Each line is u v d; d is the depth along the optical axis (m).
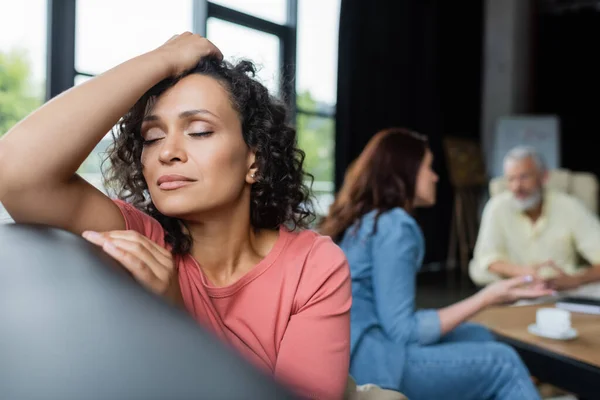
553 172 3.48
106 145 0.82
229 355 0.16
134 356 0.14
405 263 1.47
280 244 0.76
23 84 2.99
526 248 2.72
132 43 3.37
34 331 0.15
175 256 0.74
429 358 1.41
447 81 6.14
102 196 0.68
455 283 5.24
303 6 4.60
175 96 0.67
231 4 4.08
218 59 0.72
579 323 1.68
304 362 0.72
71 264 0.23
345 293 0.77
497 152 6.54
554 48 7.21
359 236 1.54
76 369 0.14
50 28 3.06
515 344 1.50
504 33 6.66
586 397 1.28
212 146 0.67
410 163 1.59
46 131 0.58
